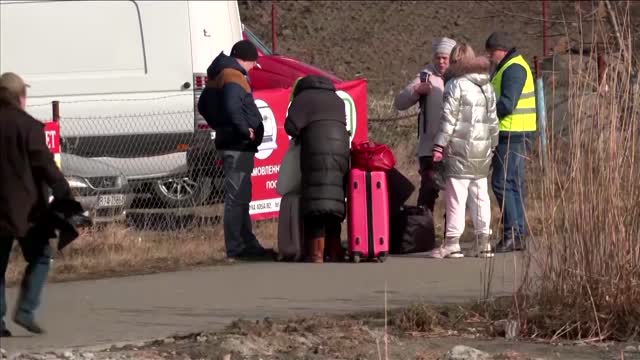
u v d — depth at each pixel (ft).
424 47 467.52
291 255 140.87
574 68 106.93
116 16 180.04
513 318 102.17
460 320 104.94
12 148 96.78
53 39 177.78
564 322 99.60
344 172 138.10
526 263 103.55
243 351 92.27
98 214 174.60
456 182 138.51
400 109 147.84
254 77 205.67
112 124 178.91
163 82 181.06
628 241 100.58
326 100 137.39
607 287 100.42
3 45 176.45
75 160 175.63
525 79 139.85
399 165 216.33
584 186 101.30
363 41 474.49
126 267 138.62
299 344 94.99
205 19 183.83
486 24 469.16
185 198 177.58
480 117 137.08
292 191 140.56
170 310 111.55
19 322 99.09
